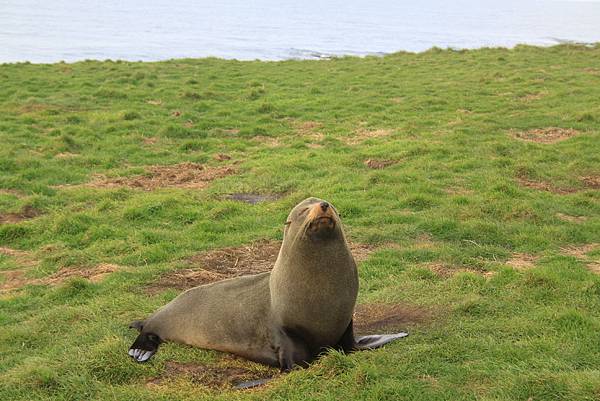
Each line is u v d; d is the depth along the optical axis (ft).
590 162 69.72
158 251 48.57
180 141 87.04
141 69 135.64
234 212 57.72
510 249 47.44
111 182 70.79
